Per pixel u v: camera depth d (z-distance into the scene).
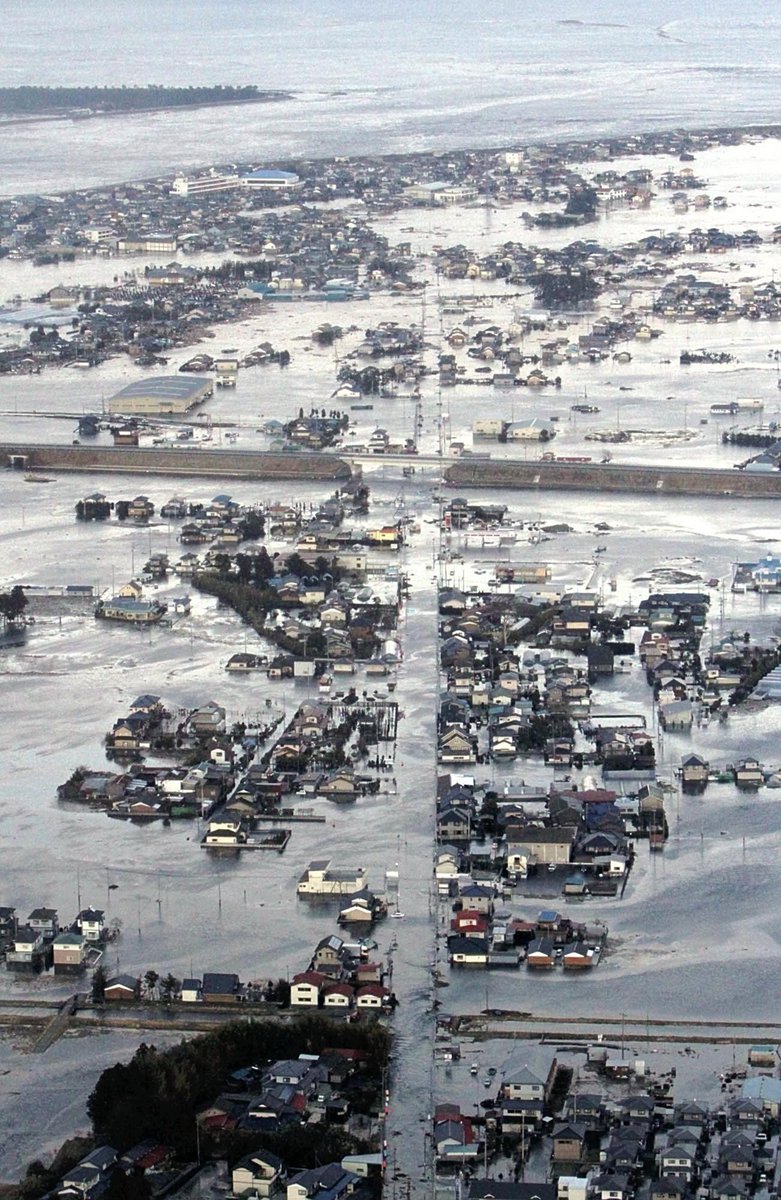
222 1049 176.38
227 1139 166.00
